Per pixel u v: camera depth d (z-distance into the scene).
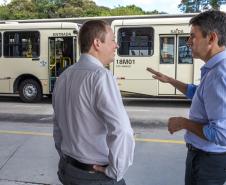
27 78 15.16
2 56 15.32
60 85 2.77
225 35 2.71
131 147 2.53
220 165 2.85
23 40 15.12
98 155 2.65
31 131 9.08
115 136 2.49
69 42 14.73
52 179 5.71
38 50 14.98
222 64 2.64
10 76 15.27
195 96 2.83
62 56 14.82
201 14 2.77
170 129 2.82
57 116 2.83
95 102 2.58
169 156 6.84
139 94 14.05
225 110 2.58
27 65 15.09
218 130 2.58
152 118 10.88
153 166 6.29
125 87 14.10
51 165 6.34
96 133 2.63
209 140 2.64
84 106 2.60
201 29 2.72
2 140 8.12
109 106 2.53
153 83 13.87
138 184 5.54
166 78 3.47
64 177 2.79
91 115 2.61
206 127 2.63
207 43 2.73
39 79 14.98
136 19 14.12
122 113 2.54
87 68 2.65
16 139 8.20
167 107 13.31
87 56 2.70
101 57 2.73
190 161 2.93
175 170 6.10
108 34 2.72
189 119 2.81
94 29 2.69
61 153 2.86
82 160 2.66
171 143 7.78
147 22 13.88
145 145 7.62
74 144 2.68
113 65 14.12
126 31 14.05
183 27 13.63
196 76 13.56
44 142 7.90
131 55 14.02
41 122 10.38
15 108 13.09
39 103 14.72
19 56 15.17
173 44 13.75
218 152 2.82
